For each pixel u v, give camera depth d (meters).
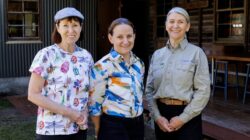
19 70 7.97
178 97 2.72
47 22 8.12
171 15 2.73
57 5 8.16
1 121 5.61
